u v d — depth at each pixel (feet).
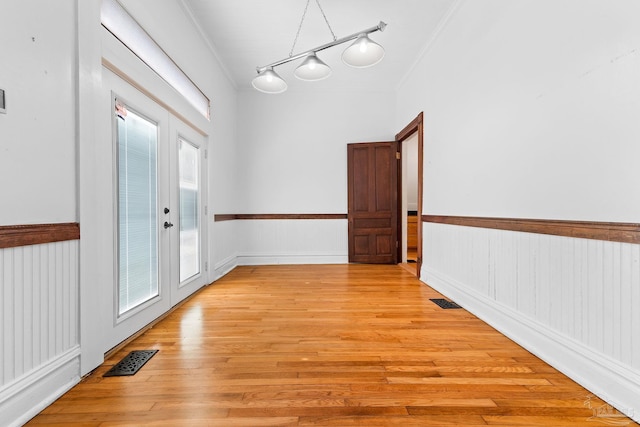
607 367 4.55
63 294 4.75
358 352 6.12
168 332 7.18
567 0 5.33
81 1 5.04
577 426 4.01
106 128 5.87
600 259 4.74
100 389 4.82
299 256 16.63
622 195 4.39
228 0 9.34
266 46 12.09
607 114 4.61
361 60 8.35
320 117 16.67
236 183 16.33
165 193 8.52
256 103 16.51
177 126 9.30
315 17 10.21
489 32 7.75
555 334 5.58
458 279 9.48
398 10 9.87
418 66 13.11
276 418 4.17
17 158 4.01
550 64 5.73
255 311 8.71
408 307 9.05
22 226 4.04
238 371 5.39
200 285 11.20
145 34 7.34
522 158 6.53
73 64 4.94
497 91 7.43
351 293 10.61
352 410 4.33
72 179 4.93
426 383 5.01
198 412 4.29
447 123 10.24
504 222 7.06
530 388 4.88
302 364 5.64
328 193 16.74
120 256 6.48
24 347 4.10
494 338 6.82
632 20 4.24
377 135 16.70
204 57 11.33
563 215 5.43
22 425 3.99
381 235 16.44
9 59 3.92
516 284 6.73
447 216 10.20
